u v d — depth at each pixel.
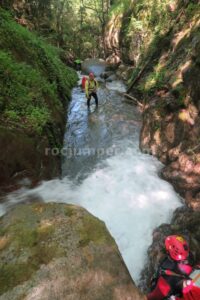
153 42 12.48
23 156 6.23
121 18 19.91
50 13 24.28
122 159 7.93
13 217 3.70
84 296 2.96
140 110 11.16
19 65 8.20
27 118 6.75
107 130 9.64
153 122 8.19
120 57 19.17
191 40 9.05
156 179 6.91
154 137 7.96
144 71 12.30
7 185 5.94
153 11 13.93
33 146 6.49
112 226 5.86
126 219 5.97
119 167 7.57
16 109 6.71
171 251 2.72
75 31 28.16
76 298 2.92
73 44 27.12
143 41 14.55
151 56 12.25
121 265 3.33
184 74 7.78
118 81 16.45
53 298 2.88
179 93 7.62
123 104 12.02
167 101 7.94
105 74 18.14
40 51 11.02
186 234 5.08
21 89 7.28
